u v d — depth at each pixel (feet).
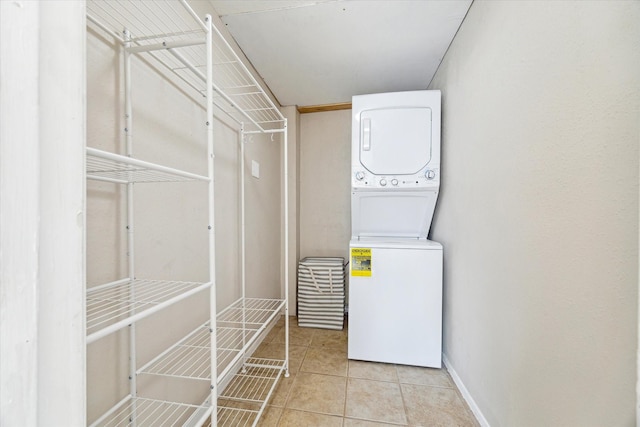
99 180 2.62
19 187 0.87
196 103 4.32
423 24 5.31
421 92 6.38
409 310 5.97
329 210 9.69
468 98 4.96
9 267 0.86
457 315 5.39
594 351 2.30
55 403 0.96
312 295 8.15
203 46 4.53
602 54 2.24
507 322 3.62
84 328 1.04
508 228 3.62
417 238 7.22
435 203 6.69
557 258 2.73
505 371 3.66
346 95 8.45
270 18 5.13
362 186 6.60
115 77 2.84
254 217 6.77
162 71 3.56
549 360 2.84
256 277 6.90
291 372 5.72
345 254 9.59
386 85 7.79
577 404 2.47
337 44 5.96
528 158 3.20
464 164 5.11
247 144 6.37
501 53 3.81
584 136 2.41
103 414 2.65
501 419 3.75
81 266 1.03
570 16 2.57
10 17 0.85
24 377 0.88
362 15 5.08
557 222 2.73
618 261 2.10
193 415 3.81
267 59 6.50
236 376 5.52
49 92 0.93
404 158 6.43
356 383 5.34
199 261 4.34
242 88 6.17
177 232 3.84
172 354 3.75
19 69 0.87
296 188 9.27
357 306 6.17
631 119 2.01
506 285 3.65
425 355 5.90
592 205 2.33
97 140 2.64
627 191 2.04
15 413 0.87
